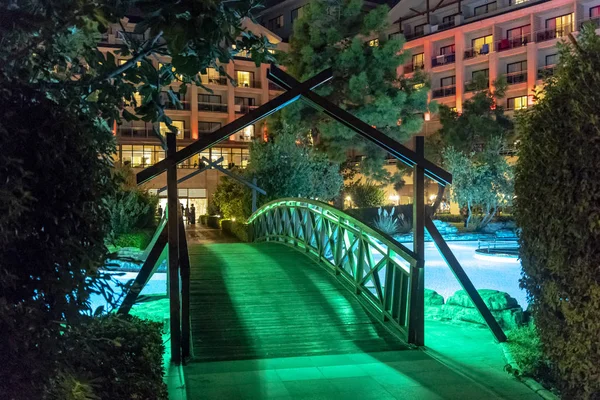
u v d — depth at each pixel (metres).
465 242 24.31
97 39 3.16
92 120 2.72
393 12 46.06
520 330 6.43
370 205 30.38
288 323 6.95
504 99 39.25
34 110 2.34
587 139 3.95
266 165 20.73
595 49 4.15
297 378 5.30
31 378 2.24
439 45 43.84
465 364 5.69
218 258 10.66
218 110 45.59
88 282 2.48
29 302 2.23
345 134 23.44
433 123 44.03
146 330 4.42
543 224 4.43
